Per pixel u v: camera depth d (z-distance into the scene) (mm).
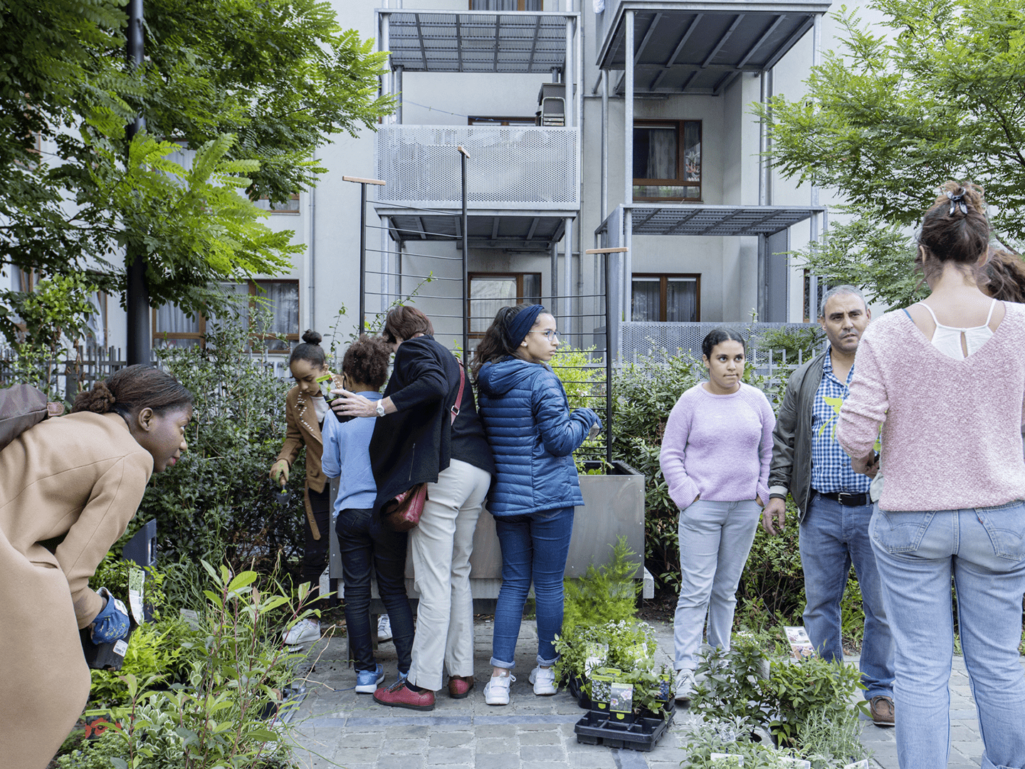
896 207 7312
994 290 2748
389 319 3543
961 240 2148
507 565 3508
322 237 12516
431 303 13148
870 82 7066
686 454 3457
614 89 13484
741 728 2557
